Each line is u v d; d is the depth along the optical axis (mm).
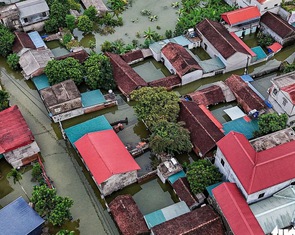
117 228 51000
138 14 85188
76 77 65750
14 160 55969
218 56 71062
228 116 63531
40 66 67250
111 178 51125
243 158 48875
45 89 62875
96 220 51875
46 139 61375
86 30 78812
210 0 84562
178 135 55469
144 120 59812
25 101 67188
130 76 66188
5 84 70250
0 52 73250
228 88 65000
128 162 53438
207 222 46562
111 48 74250
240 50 69125
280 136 55219
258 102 61594
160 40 76250
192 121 58594
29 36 75938
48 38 77312
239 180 48094
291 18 78188
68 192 54719
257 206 48438
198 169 52125
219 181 52281
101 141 55188
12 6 77750
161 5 87375
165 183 55219
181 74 66625
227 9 81062
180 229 46031
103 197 53062
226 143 51062
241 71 71375
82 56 71438
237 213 45562
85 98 64562
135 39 78375
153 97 59188
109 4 87312
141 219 48906
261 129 57156
